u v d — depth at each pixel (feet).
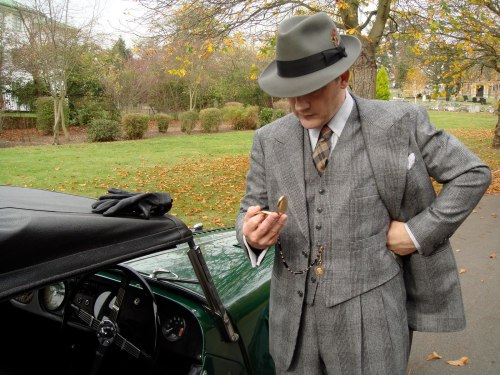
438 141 5.11
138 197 5.12
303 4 27.30
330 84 4.94
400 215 5.27
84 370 6.70
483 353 11.52
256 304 6.98
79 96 78.43
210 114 75.10
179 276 7.14
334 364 5.23
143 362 6.40
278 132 5.65
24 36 67.10
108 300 6.74
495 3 36.42
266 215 5.03
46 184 30.32
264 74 5.64
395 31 32.53
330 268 5.17
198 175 34.68
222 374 6.12
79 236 4.43
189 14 27.73
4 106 72.02
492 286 15.46
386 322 5.12
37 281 4.00
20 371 6.64
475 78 45.06
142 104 84.79
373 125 5.15
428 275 5.33
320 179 5.29
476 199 4.93
